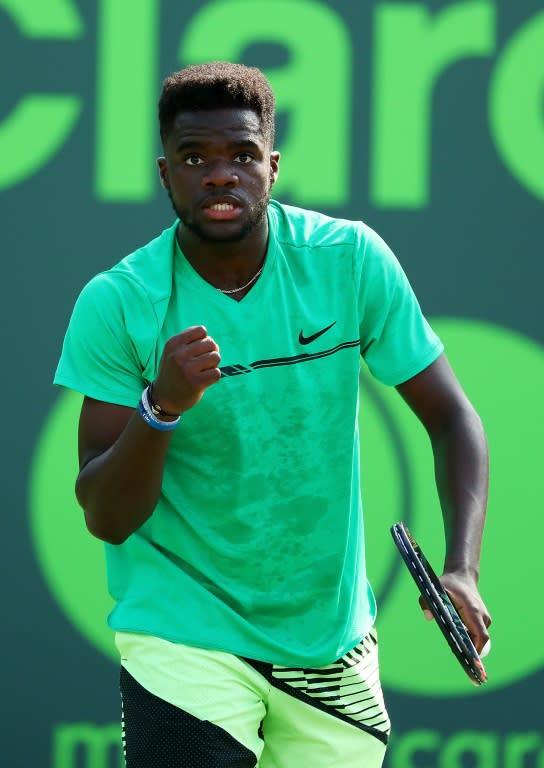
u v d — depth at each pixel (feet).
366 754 36.29
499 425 55.42
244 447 33.73
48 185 55.11
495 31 55.47
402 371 36.01
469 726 55.11
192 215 32.83
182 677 33.73
